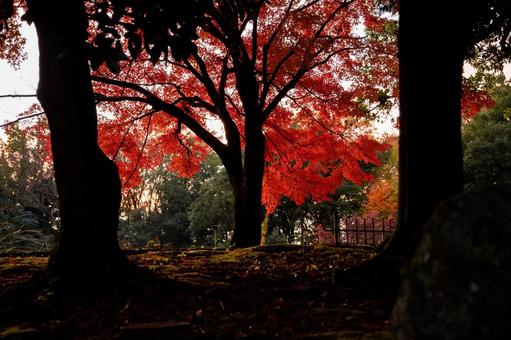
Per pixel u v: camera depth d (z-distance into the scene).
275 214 35.34
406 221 5.88
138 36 4.88
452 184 5.80
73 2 5.42
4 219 19.95
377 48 12.77
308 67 12.78
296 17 11.85
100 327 4.15
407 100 6.01
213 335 3.90
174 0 4.81
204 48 13.29
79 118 5.49
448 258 2.33
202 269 6.71
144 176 42.00
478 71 12.49
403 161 6.02
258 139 11.88
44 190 23.27
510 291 2.14
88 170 5.51
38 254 9.49
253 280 5.89
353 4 12.81
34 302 4.70
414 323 2.36
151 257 8.29
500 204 2.29
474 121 31.33
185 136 14.63
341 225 26.91
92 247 5.43
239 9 5.68
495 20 9.45
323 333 3.82
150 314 4.43
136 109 13.36
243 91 11.91
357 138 13.77
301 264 7.18
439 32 5.86
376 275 5.51
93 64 4.75
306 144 13.69
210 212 36.12
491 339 2.13
